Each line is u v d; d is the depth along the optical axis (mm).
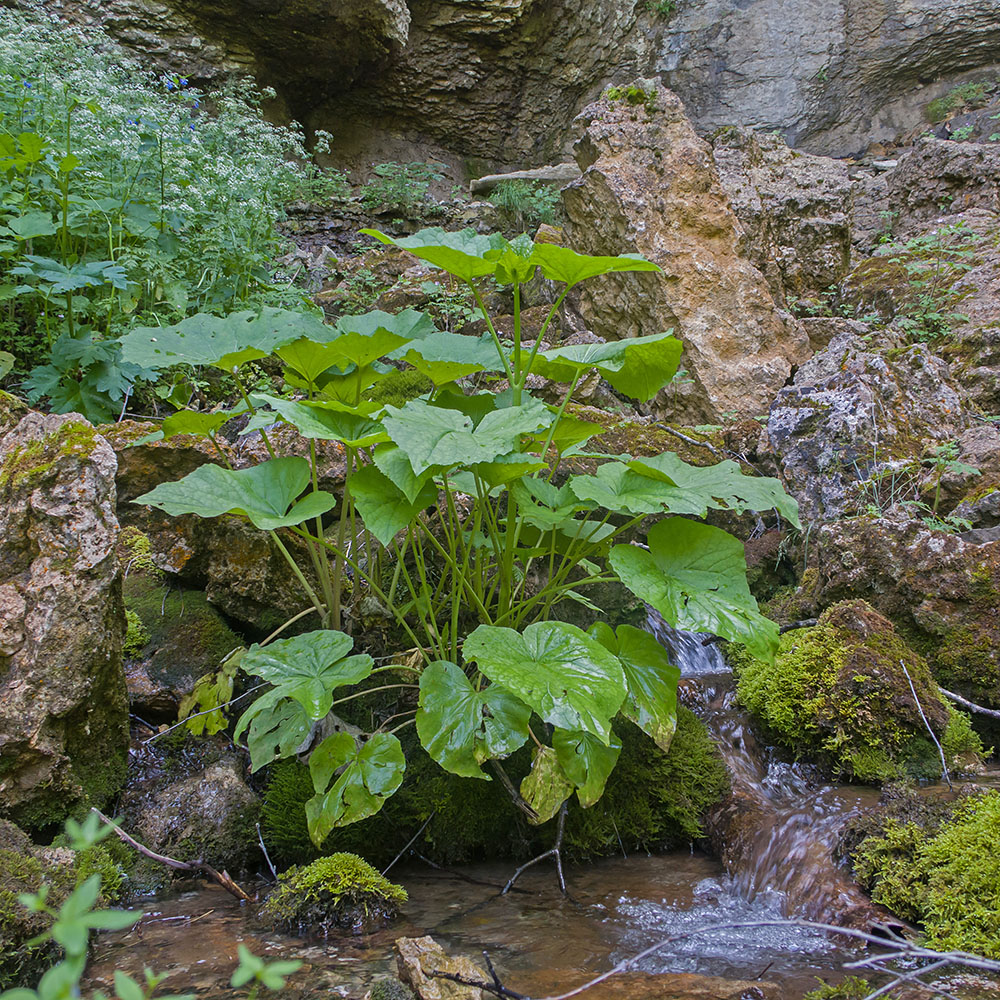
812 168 7160
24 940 1987
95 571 2570
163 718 3111
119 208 5016
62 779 2490
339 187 9688
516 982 1955
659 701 2691
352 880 2369
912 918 2166
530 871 2816
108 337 4645
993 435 4254
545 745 2666
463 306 5973
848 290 6508
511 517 2891
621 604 4059
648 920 2385
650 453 4527
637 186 5539
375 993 1876
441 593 3199
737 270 5535
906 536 3529
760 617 2566
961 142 7641
